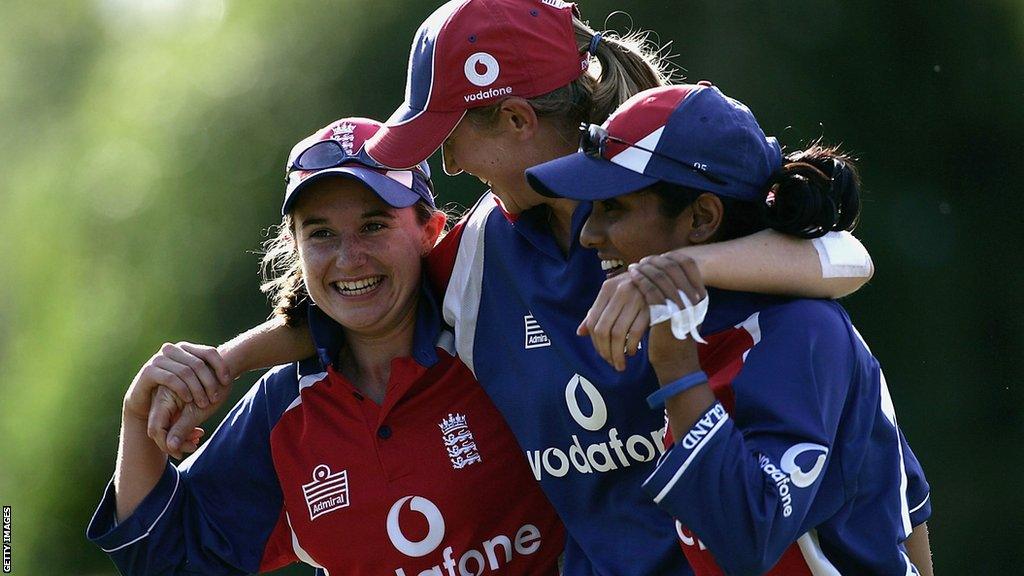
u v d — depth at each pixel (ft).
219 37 126.00
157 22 149.59
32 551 133.80
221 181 120.67
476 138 42.14
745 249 35.60
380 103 113.70
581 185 36.11
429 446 44.47
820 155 37.27
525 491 44.57
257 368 45.78
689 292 33.27
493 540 44.50
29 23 226.17
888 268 106.22
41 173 165.48
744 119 36.63
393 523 44.39
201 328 120.67
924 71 107.04
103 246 130.00
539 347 41.96
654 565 39.58
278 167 117.60
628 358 39.63
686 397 33.60
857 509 37.11
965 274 107.45
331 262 43.96
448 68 41.55
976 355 107.86
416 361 44.55
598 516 41.22
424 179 45.91
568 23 42.52
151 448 45.06
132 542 45.39
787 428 34.30
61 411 132.87
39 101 215.31
